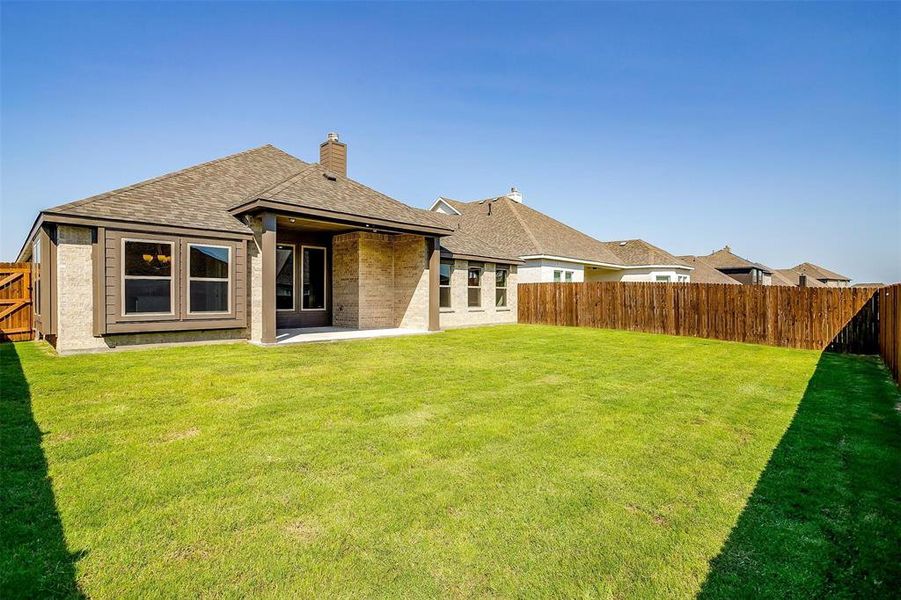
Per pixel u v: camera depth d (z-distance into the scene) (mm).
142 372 7781
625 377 8203
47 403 5844
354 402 6133
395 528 3070
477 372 8344
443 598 2406
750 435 5094
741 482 3879
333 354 10055
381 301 15789
